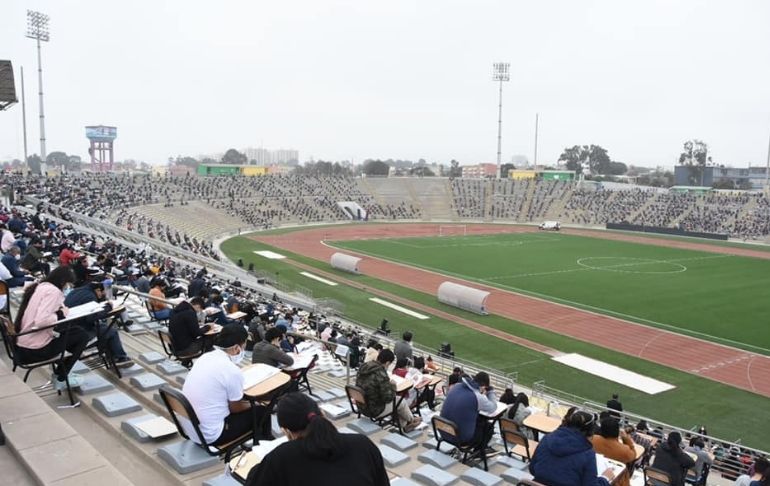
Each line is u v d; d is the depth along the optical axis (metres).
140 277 22.70
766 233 96.62
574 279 58.03
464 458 9.97
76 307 9.43
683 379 31.27
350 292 51.03
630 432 17.94
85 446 6.72
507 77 130.25
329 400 12.48
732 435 24.80
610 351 35.72
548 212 120.81
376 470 4.51
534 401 23.12
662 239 93.31
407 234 95.56
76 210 60.62
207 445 7.00
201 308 13.48
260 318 20.36
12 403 7.79
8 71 31.56
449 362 30.50
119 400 8.84
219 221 93.12
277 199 113.25
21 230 26.77
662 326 41.19
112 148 147.50
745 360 34.38
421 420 11.95
